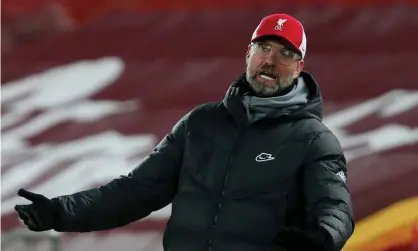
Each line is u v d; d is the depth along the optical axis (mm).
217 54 43781
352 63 40812
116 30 47000
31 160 37500
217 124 13109
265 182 12414
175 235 12758
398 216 30016
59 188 35188
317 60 41406
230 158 12734
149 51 44719
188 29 46312
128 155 36781
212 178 12727
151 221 32969
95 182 35188
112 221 13297
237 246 12312
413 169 32875
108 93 41781
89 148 37750
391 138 34875
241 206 12422
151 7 49938
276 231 12305
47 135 39188
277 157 12523
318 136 12570
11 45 48500
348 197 12125
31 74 44250
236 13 47094
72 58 45188
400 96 37906
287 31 12844
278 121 12781
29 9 50656
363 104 37750
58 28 49500
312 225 11922
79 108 40969
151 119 39438
